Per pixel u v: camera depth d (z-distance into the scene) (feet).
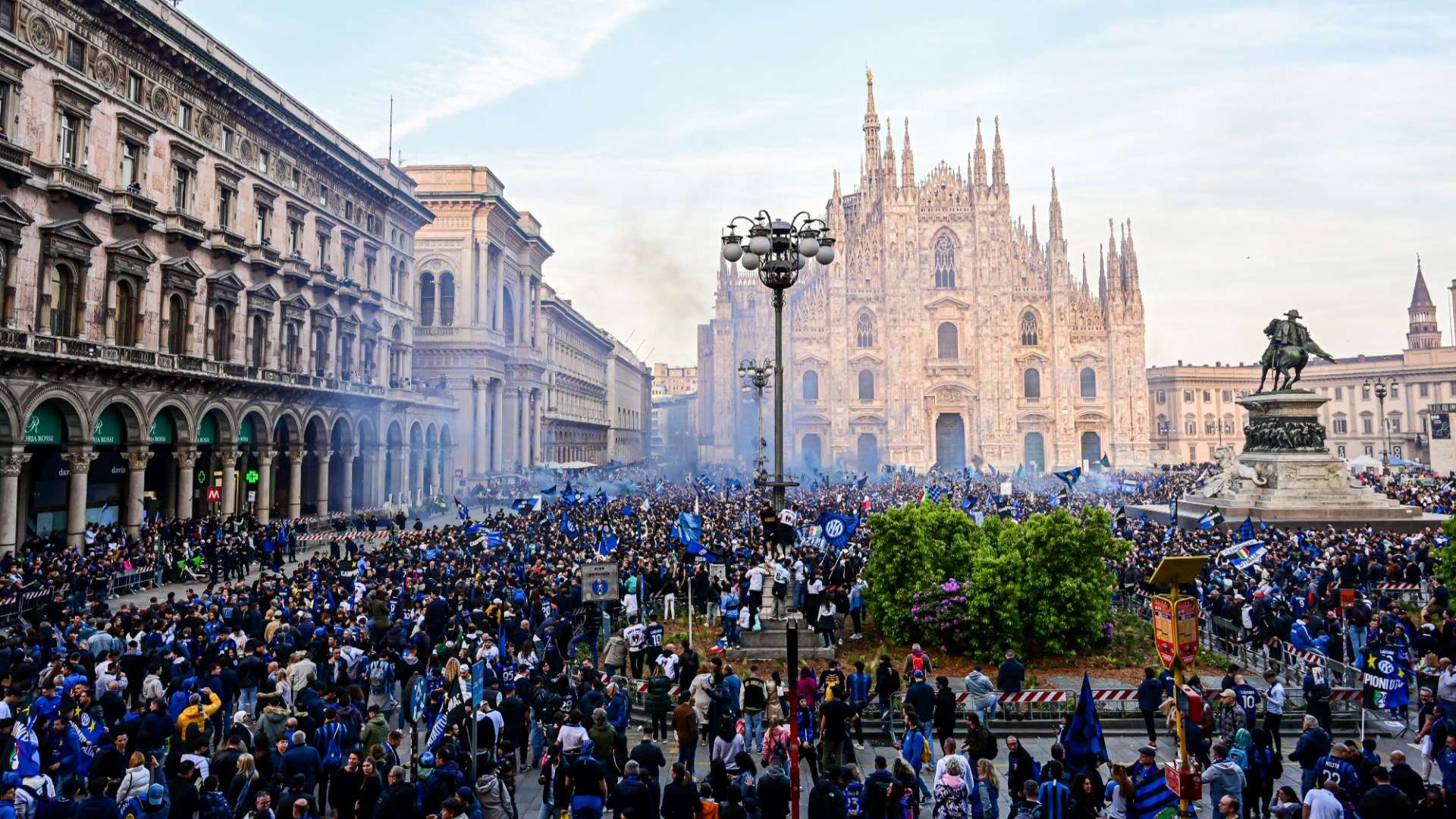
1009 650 77.77
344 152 198.39
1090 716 49.70
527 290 327.47
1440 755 49.21
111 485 145.28
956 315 404.98
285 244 176.24
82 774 49.34
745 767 50.75
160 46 136.67
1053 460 397.60
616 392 543.80
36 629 72.33
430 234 276.00
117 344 130.21
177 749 48.32
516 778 60.54
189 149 145.38
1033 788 42.75
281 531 144.15
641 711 73.67
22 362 109.81
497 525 146.61
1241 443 497.05
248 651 64.80
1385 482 249.55
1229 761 47.91
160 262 138.21
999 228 404.77
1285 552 116.26
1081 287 404.57
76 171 119.34
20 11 112.06
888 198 403.54
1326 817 41.73
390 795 42.06
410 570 102.22
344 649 68.74
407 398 227.61
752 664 66.90
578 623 91.61
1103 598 87.25
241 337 159.63
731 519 163.94
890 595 92.89
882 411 398.42
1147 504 213.46
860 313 403.95
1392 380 466.70
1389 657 69.21
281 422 175.63
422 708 63.62
